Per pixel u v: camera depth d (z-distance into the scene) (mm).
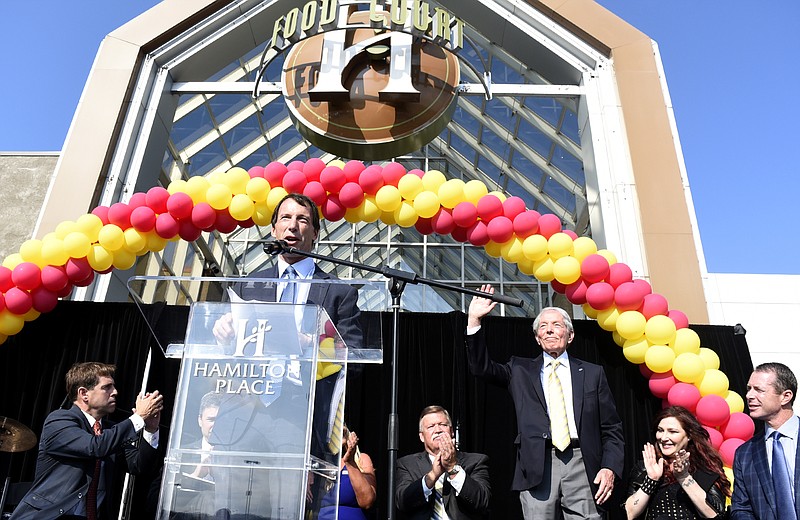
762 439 3320
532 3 8695
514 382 4152
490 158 13016
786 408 3314
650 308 5375
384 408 6035
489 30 8922
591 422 3920
